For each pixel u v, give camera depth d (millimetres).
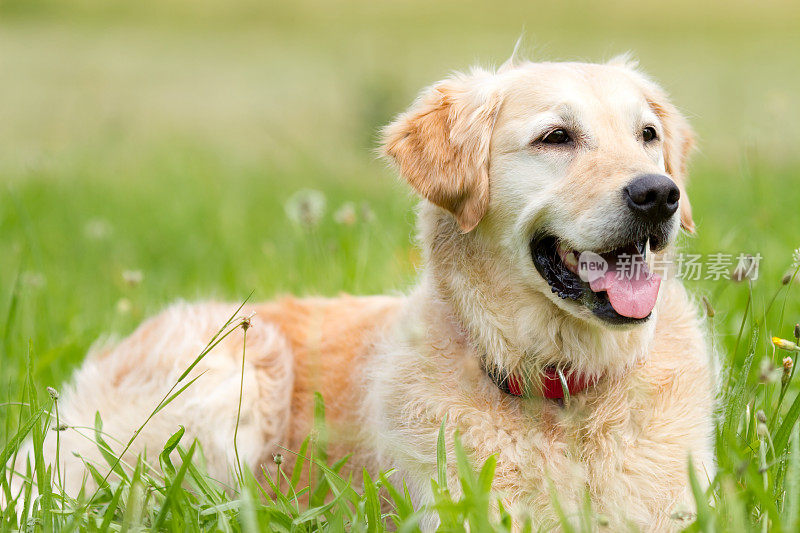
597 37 33719
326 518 4172
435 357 4855
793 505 3494
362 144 16469
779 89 20453
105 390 6156
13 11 45156
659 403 4625
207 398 5703
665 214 4395
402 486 4809
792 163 13094
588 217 4457
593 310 4461
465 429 4602
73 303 8383
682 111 6176
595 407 4652
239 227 11227
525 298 4801
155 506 4426
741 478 4105
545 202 4676
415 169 5148
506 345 4805
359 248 8562
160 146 18688
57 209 12711
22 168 15016
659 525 4359
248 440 5797
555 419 4664
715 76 23156
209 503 4234
